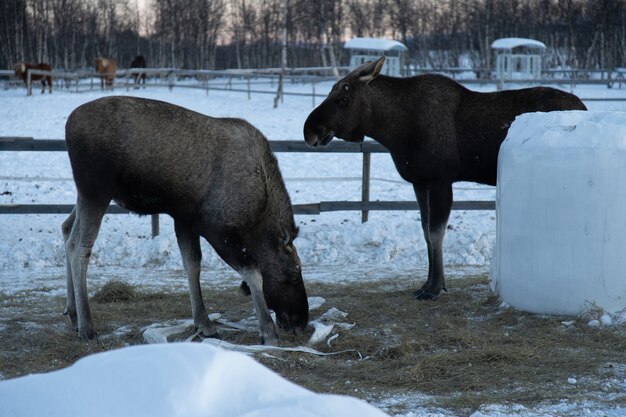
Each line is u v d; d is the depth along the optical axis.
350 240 9.88
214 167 5.45
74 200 13.49
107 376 1.15
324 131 7.05
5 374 4.91
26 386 1.17
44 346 5.52
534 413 4.11
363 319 6.34
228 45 75.31
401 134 7.15
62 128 22.61
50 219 11.75
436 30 70.56
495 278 6.86
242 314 6.67
